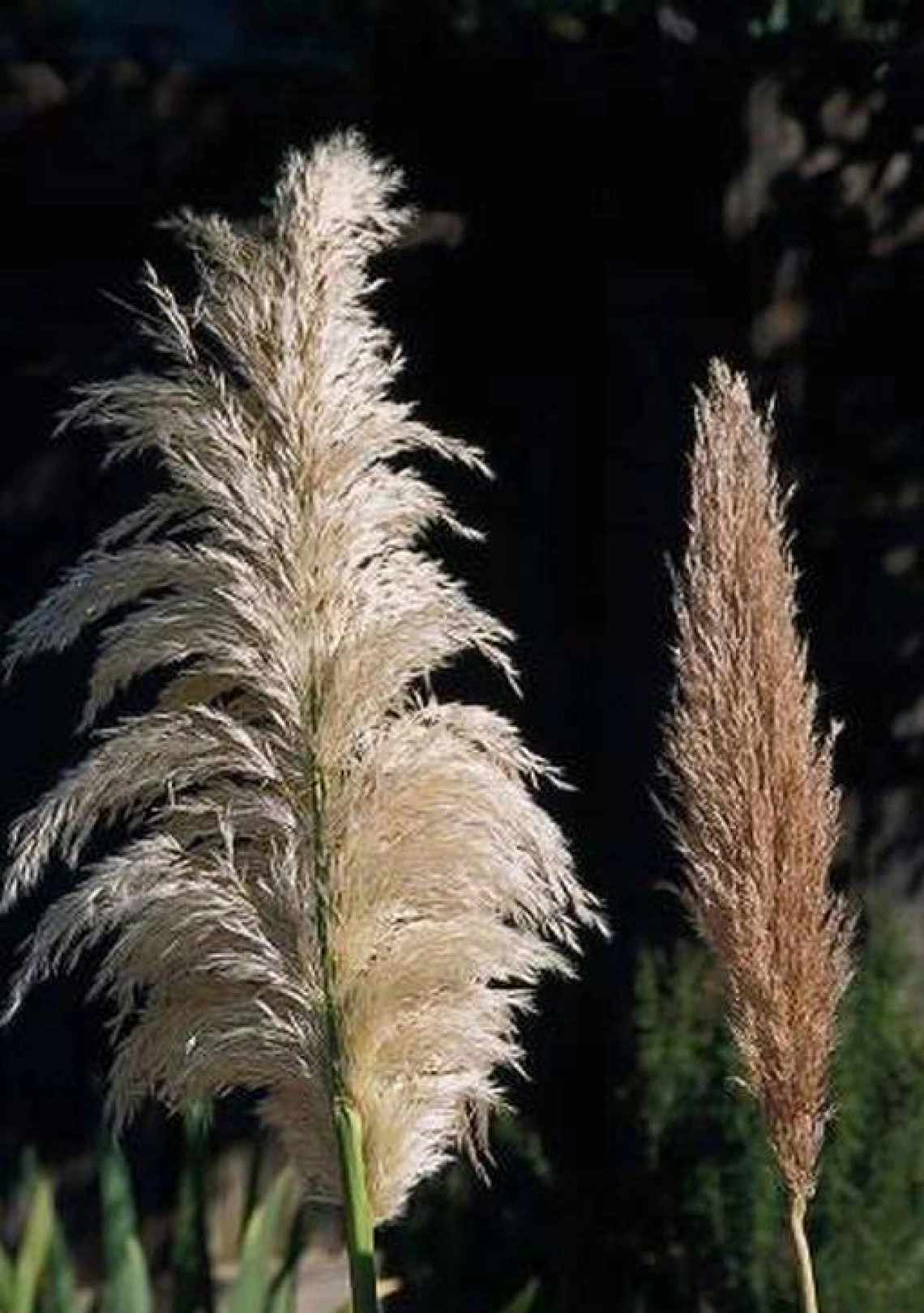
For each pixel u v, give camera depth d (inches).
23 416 422.6
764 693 182.9
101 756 198.4
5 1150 420.5
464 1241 398.6
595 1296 392.8
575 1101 428.5
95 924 198.5
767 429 192.9
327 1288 429.1
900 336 437.1
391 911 198.5
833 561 428.8
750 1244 376.2
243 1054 200.1
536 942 202.7
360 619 196.7
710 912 185.0
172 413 196.5
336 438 195.2
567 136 435.8
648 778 427.8
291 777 197.8
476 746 206.2
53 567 423.8
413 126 430.3
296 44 503.5
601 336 440.8
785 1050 186.5
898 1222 373.4
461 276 439.8
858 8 468.8
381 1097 200.1
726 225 428.5
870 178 435.2
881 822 429.1
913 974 419.8
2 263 419.8
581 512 443.2
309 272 195.6
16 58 506.0
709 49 430.9
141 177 419.2
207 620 196.4
